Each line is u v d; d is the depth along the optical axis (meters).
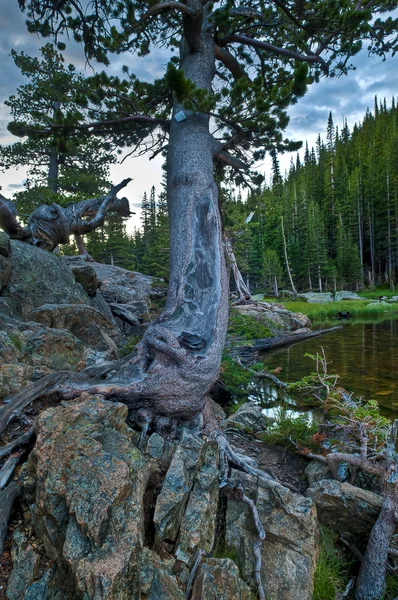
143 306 16.52
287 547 3.97
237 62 9.08
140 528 3.11
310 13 7.88
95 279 11.87
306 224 56.59
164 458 4.41
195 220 6.80
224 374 9.86
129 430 4.36
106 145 9.90
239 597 3.19
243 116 7.06
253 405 8.34
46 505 3.05
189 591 3.16
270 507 4.28
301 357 14.47
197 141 7.33
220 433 5.51
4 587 2.81
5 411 4.34
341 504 4.50
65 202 14.77
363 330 21.45
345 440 5.53
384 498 4.19
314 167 78.00
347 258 50.47
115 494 3.08
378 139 70.75
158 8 6.66
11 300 8.37
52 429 3.70
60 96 9.32
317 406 8.80
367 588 3.93
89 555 2.73
